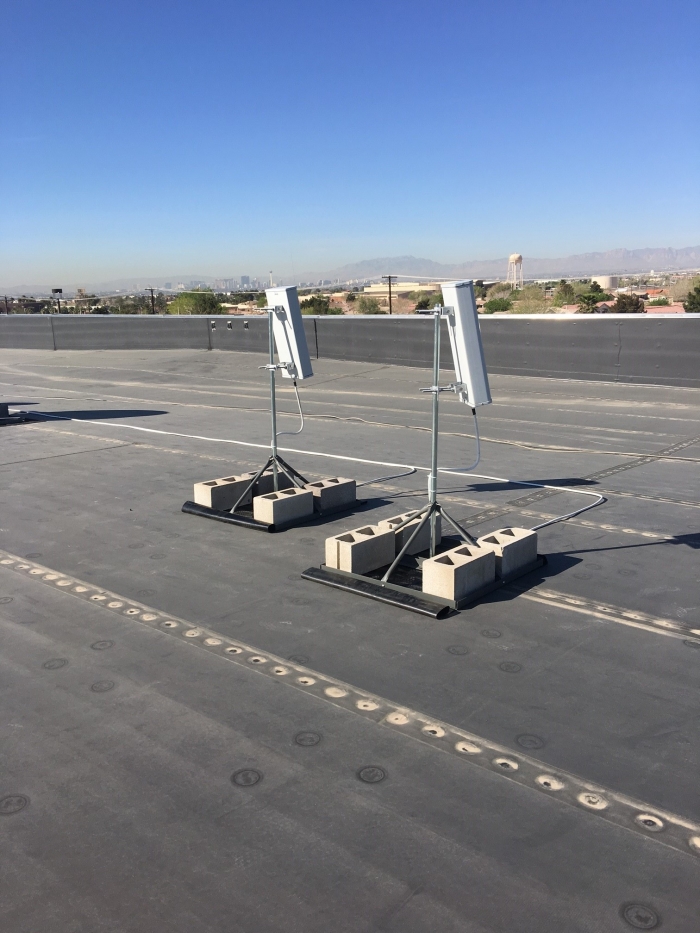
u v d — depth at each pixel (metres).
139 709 3.28
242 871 2.34
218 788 2.74
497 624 4.14
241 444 9.23
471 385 4.57
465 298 4.50
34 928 2.13
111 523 6.03
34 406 12.61
